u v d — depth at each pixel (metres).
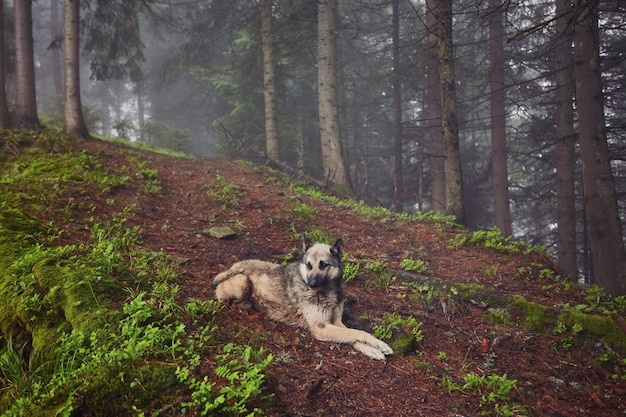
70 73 14.27
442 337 5.93
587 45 12.50
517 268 8.51
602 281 12.20
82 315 4.21
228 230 8.73
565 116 18.69
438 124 21.38
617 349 5.86
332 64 17.12
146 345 3.71
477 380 4.77
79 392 3.30
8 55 18.47
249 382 3.54
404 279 7.48
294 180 16.33
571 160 18.77
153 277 5.64
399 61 23.55
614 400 5.02
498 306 6.66
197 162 14.85
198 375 3.68
